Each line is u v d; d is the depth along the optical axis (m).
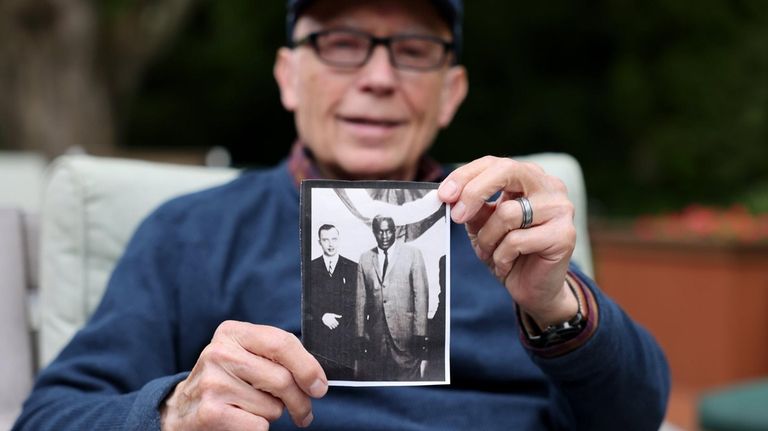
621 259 4.28
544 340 1.35
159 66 10.04
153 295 1.53
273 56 10.02
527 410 1.54
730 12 8.70
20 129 7.03
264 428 1.16
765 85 8.56
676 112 8.80
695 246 4.03
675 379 4.12
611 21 9.09
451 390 1.55
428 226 1.27
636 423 1.46
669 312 4.13
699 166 8.66
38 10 6.81
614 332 1.37
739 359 3.98
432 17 1.70
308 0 1.68
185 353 1.54
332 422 1.45
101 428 1.28
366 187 1.26
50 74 6.96
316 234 1.25
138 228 1.62
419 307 1.26
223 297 1.54
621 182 9.02
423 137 1.73
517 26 9.38
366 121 1.68
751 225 4.30
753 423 2.42
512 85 9.54
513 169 1.24
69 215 1.80
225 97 10.23
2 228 1.83
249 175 1.70
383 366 1.25
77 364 1.46
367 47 1.68
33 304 1.87
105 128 7.19
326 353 1.24
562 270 1.28
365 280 1.25
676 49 8.84
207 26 10.02
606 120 9.30
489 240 1.26
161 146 10.33
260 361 1.16
